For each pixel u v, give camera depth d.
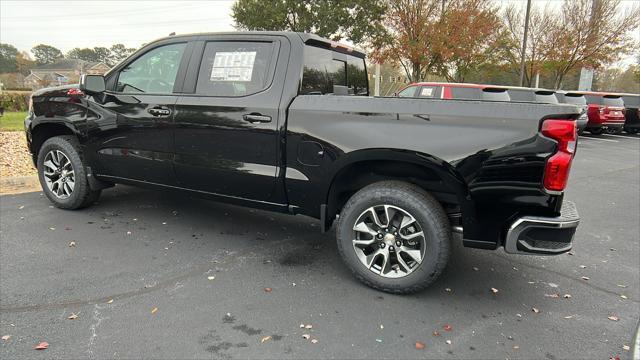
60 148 4.67
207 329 2.75
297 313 2.99
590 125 17.34
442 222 3.06
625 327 2.99
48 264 3.56
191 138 3.88
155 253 3.88
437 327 2.89
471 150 2.89
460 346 2.69
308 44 3.69
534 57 25.34
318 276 3.56
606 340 2.82
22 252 3.77
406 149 3.02
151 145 4.13
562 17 24.28
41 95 4.81
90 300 3.04
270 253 4.00
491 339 2.78
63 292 3.13
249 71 3.69
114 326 2.74
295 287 3.36
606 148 13.78
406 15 19.31
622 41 23.36
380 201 3.18
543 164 2.76
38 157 4.87
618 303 3.32
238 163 3.70
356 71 4.63
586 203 6.49
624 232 5.11
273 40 3.66
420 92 11.16
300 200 3.54
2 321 2.75
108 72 4.46
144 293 3.17
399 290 3.25
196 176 3.96
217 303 3.07
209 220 4.81
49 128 4.91
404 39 19.52
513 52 25.47
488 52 23.77
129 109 4.20
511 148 2.81
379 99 3.14
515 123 2.81
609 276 3.82
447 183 3.00
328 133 3.27
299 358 2.51
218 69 3.82
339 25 26.70
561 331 2.91
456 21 18.97
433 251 3.08
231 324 2.82
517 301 3.30
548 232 2.85
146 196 5.60
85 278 3.35
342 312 3.03
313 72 3.75
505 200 2.88
